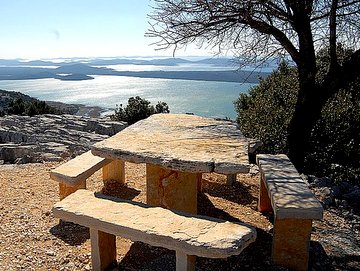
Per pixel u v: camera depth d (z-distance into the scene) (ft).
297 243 11.47
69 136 32.17
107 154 13.38
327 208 17.07
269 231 14.03
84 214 10.88
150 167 14.21
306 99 21.43
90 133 34.32
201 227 9.97
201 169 11.81
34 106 60.39
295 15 20.43
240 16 19.40
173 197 14.19
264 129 29.04
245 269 11.44
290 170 14.49
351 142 25.94
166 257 12.15
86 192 12.80
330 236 14.26
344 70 20.43
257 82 43.06
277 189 12.42
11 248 12.35
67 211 11.18
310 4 19.83
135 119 48.29
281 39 20.58
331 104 28.17
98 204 11.69
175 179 14.15
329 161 25.75
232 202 16.93
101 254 11.14
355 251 13.17
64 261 11.69
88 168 15.30
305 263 11.57
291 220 11.35
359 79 31.71
